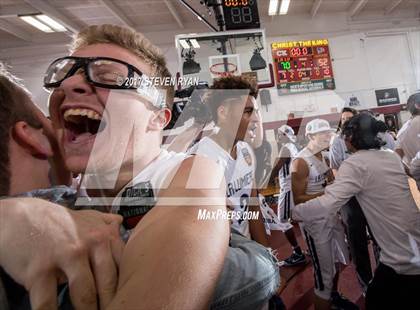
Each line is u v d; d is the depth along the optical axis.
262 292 0.42
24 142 0.43
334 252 1.43
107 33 0.49
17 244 0.31
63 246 0.31
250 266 0.41
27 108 0.45
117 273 0.32
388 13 7.01
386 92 6.16
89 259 0.32
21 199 0.34
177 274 0.28
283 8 6.09
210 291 0.30
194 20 6.59
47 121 0.47
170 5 5.62
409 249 1.17
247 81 0.65
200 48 2.76
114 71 0.45
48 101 0.47
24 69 6.53
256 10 2.90
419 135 1.80
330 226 1.26
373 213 1.24
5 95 0.42
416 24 7.04
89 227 0.34
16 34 6.11
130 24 6.48
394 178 1.20
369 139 1.21
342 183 1.18
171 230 0.32
